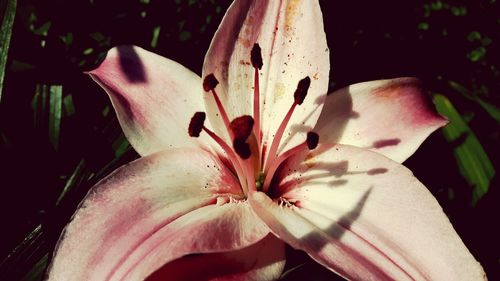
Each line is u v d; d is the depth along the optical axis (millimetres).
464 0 333
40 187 248
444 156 286
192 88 217
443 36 336
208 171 206
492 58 344
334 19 317
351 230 189
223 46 211
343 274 169
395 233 184
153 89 214
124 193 189
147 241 181
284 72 216
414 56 335
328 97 219
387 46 328
